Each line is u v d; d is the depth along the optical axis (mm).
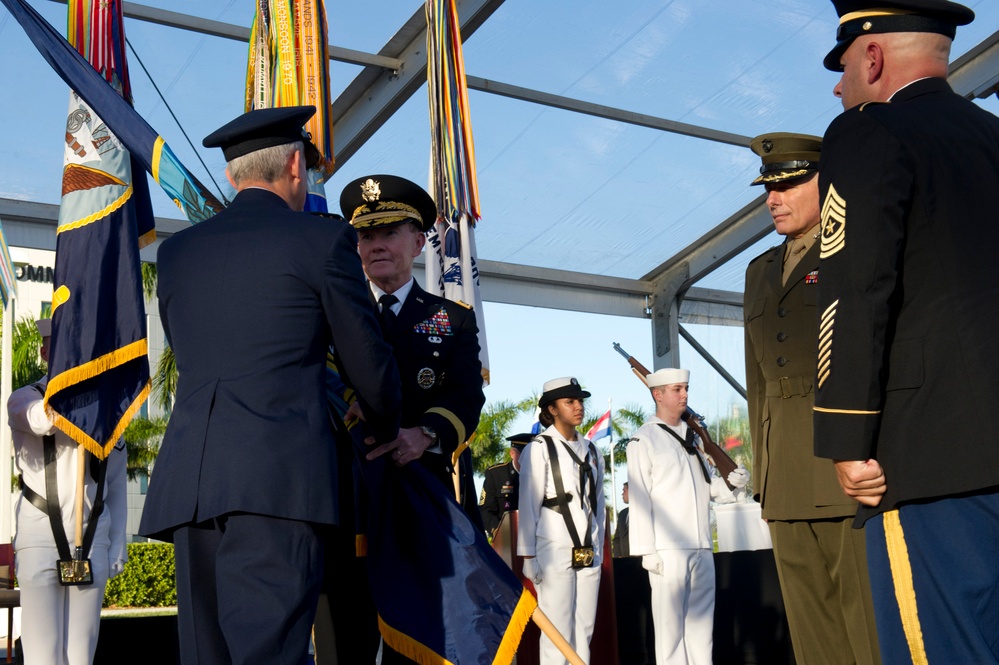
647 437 7242
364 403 2924
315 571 2686
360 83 8797
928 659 2332
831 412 2379
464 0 8359
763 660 8172
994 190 2406
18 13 4254
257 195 2986
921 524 2342
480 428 29797
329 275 2795
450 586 3254
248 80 5293
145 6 7699
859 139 2438
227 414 2670
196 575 2701
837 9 2732
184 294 2834
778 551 3660
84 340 4676
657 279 12242
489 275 11406
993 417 2268
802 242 3730
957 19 2633
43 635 4562
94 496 4711
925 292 2377
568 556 6992
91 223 4844
